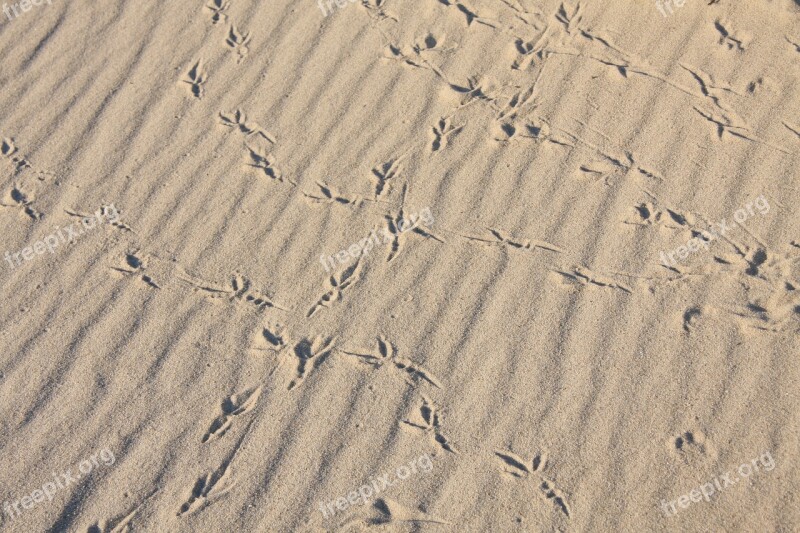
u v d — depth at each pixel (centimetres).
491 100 141
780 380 121
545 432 121
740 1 144
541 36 145
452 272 130
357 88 143
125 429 124
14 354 129
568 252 130
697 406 121
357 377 125
